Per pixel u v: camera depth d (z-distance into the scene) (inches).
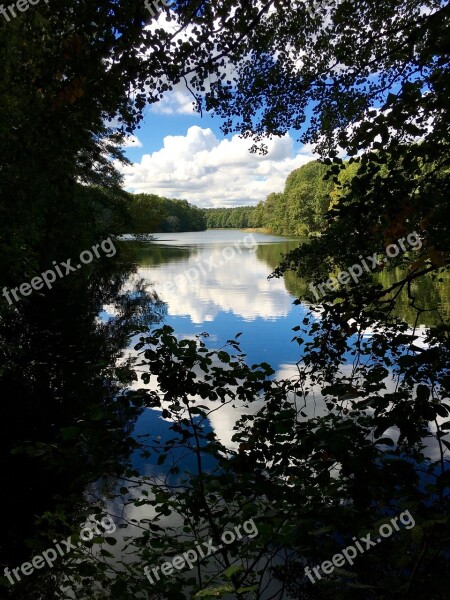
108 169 907.4
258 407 244.1
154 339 89.7
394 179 77.8
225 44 117.6
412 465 59.8
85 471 81.2
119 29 101.3
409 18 146.7
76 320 533.3
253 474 78.8
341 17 148.6
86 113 118.3
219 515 85.9
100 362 101.7
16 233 274.8
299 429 79.3
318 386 257.9
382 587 47.4
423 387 60.5
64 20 113.0
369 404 63.6
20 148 138.1
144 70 109.7
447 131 75.0
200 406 87.9
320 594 96.5
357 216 85.8
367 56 148.0
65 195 166.9
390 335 109.7
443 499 56.1
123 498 160.2
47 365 340.8
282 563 112.5
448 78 72.5
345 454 62.1
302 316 567.8
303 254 151.8
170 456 193.0
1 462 191.2
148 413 244.5
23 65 128.7
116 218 983.0
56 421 241.6
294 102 173.0
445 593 45.1
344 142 83.0
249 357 371.6
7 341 398.3
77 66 106.7
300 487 79.4
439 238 79.4
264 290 822.5
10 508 156.3
